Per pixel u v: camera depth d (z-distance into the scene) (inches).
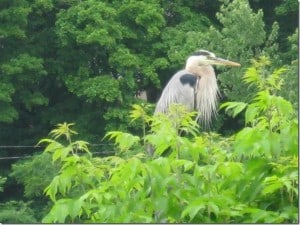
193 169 285.9
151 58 1219.9
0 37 1185.4
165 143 285.3
